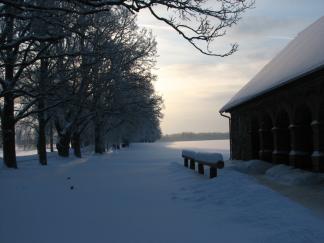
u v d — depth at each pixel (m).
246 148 25.77
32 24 17.97
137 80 30.94
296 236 6.44
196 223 8.08
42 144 28.08
